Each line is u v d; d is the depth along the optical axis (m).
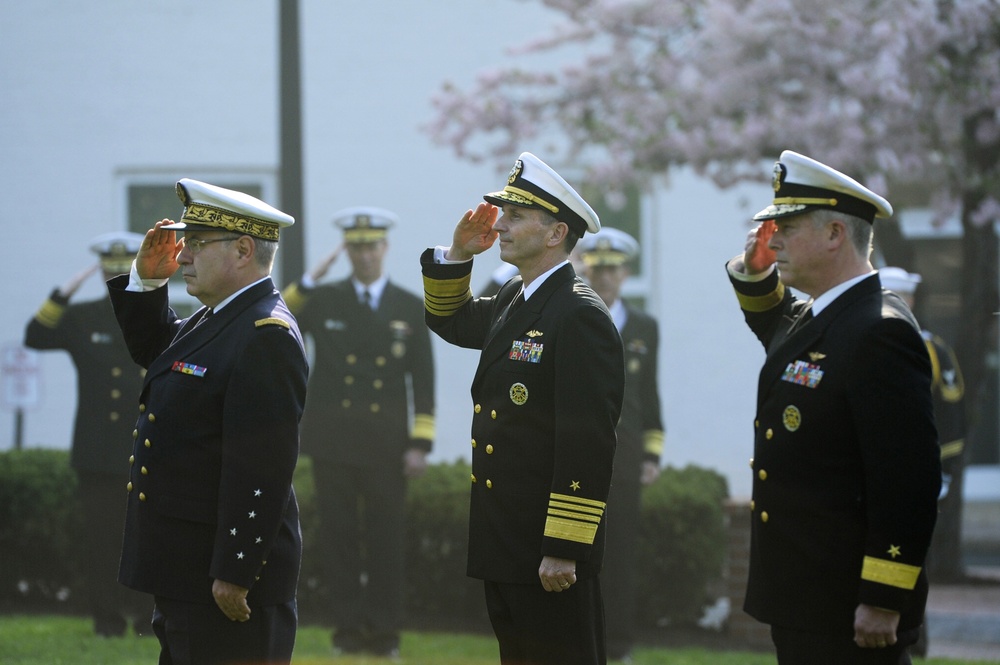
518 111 27.72
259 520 9.62
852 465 8.53
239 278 10.27
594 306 9.80
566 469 9.45
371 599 17.69
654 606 19.61
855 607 8.49
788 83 24.81
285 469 9.77
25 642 16.84
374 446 17.88
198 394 9.88
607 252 17.73
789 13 23.27
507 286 10.77
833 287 8.98
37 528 20.44
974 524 32.44
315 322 18.44
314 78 30.33
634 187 30.28
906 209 33.06
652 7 26.41
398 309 18.58
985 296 24.98
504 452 9.79
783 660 8.79
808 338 8.86
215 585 9.59
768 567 8.84
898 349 8.38
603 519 10.02
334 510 17.88
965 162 24.66
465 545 19.64
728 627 19.66
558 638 9.62
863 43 23.25
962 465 24.45
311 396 18.22
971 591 23.09
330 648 17.55
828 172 8.90
